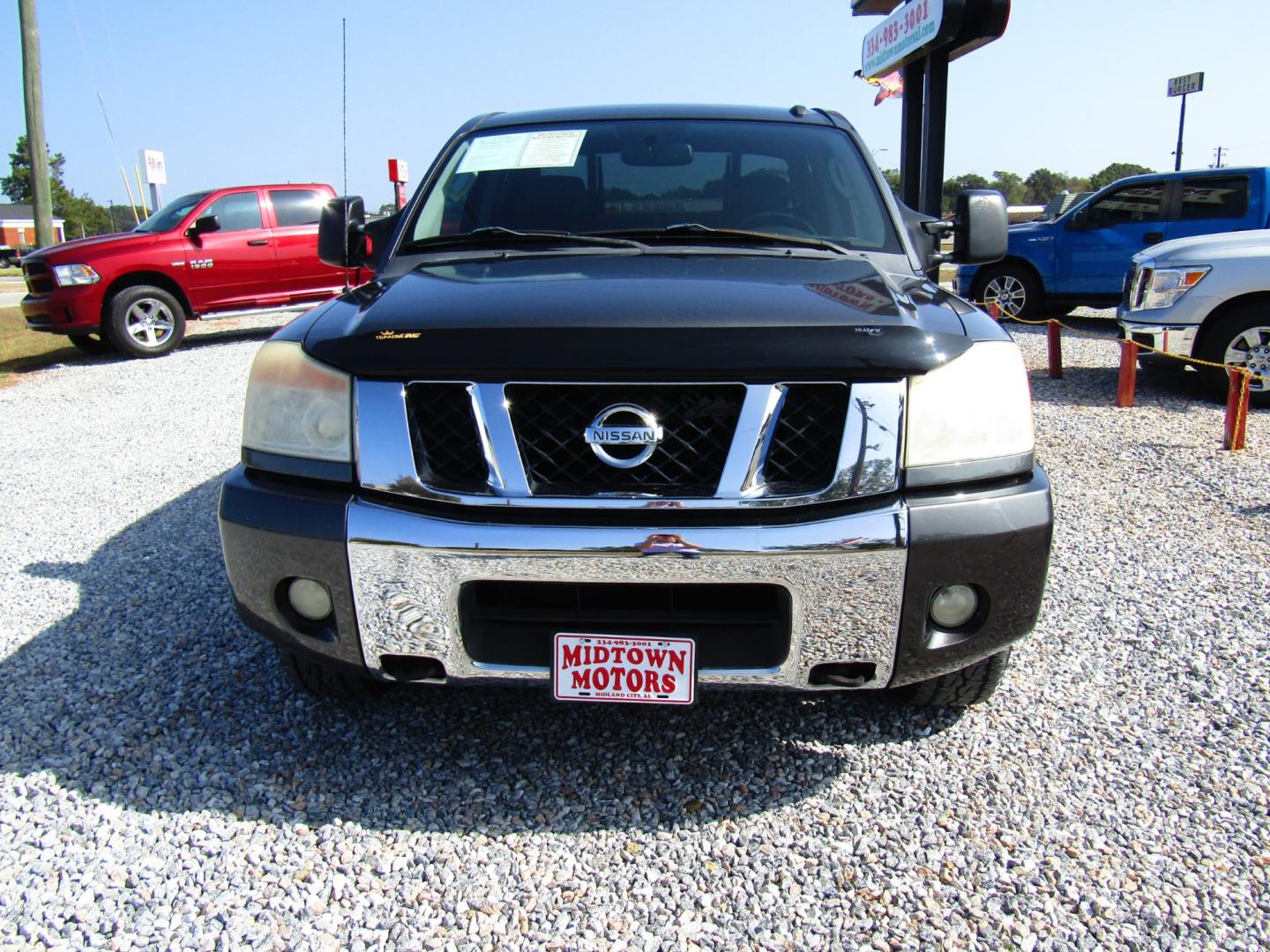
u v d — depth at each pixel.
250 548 2.15
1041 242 11.44
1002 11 5.74
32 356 11.26
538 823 2.21
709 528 1.95
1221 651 3.03
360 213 3.24
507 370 1.96
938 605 2.08
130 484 5.35
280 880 2.02
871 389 1.98
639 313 2.05
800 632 2.01
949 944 1.84
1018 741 2.52
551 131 3.30
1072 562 3.83
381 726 2.62
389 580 2.03
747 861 2.08
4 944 1.83
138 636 3.21
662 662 2.06
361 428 2.04
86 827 2.19
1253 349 6.86
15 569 3.92
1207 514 4.45
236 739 2.56
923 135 6.68
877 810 2.25
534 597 2.09
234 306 11.18
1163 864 2.05
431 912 1.93
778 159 3.14
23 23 14.50
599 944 1.85
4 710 2.72
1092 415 6.70
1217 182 10.48
